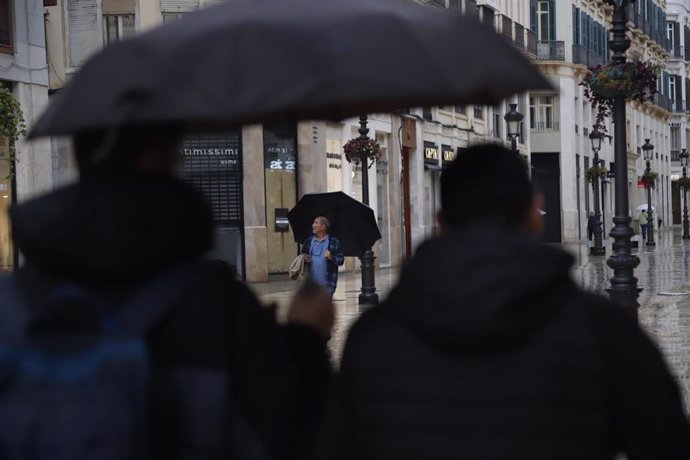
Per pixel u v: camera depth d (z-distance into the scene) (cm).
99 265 520
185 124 594
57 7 5750
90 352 509
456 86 516
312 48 518
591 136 7894
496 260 499
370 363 514
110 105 523
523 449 488
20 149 4753
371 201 6825
